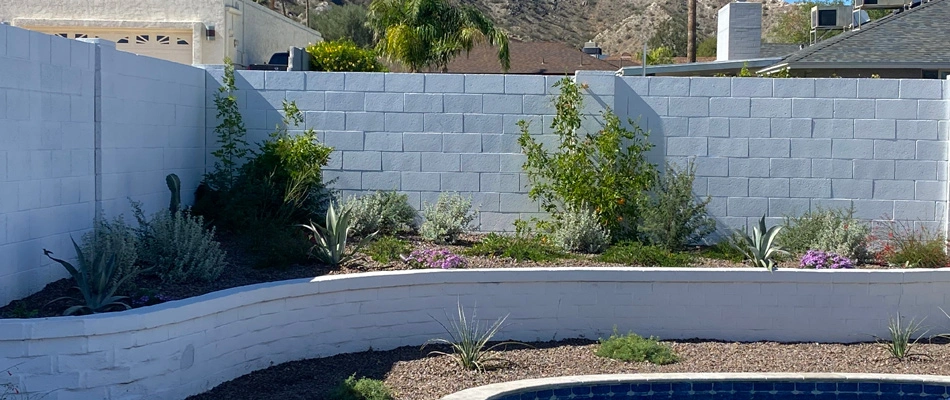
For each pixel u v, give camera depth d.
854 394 7.36
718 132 10.46
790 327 8.77
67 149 7.83
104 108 8.44
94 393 6.23
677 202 9.79
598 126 10.43
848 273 8.73
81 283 6.84
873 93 10.35
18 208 7.07
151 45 20.92
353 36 43.06
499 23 68.88
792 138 10.42
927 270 8.84
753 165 10.46
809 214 10.36
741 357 8.20
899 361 8.06
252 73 10.68
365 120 10.62
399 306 8.21
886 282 8.77
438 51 20.73
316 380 7.27
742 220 10.52
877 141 10.37
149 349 6.46
